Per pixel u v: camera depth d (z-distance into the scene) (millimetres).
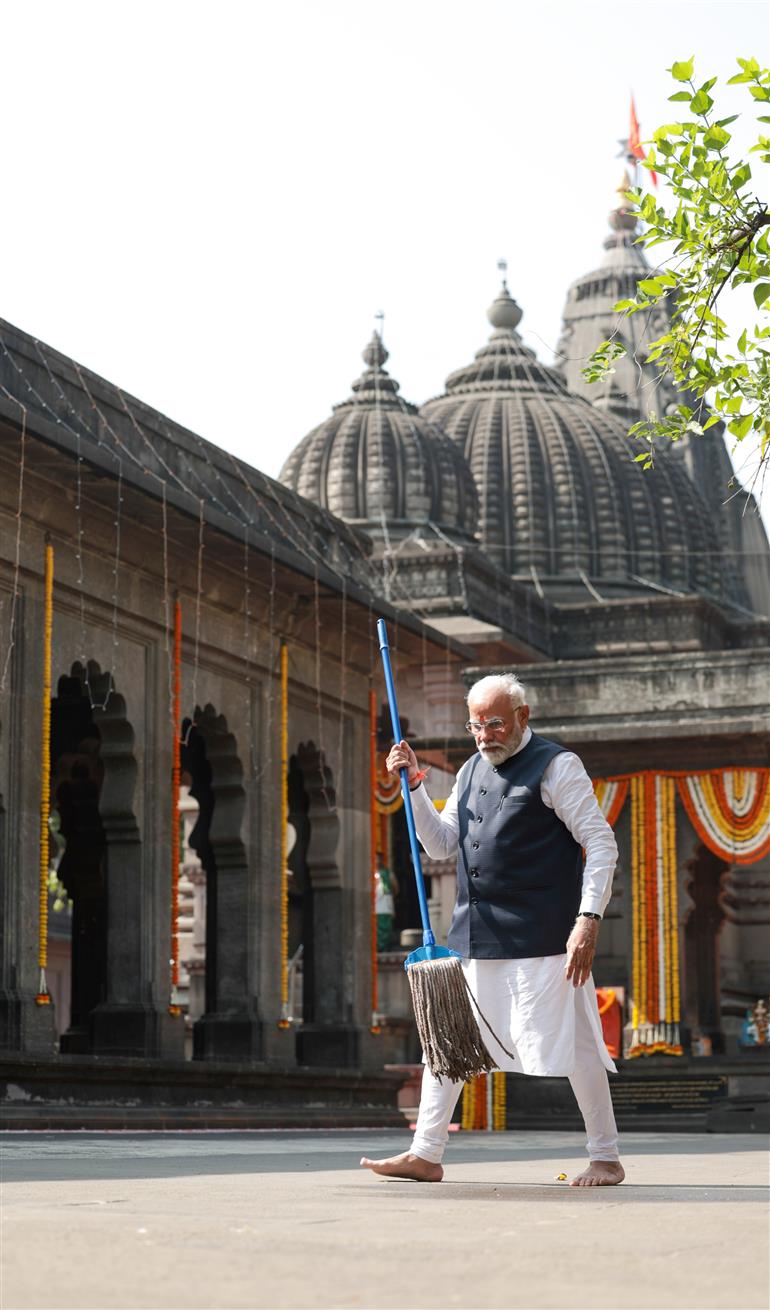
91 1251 3078
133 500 17297
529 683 25109
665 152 9031
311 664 22109
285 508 22047
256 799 20719
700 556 53562
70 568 17406
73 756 21938
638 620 44844
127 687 18406
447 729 34531
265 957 20547
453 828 5520
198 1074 17859
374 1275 2873
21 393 16844
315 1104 20344
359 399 48906
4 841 16328
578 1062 5348
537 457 51250
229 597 20078
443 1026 5227
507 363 54094
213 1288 2678
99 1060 16156
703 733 23344
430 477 47062
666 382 61312
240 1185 5469
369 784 23438
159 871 18625
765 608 64688
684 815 24000
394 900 33781
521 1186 5312
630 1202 4598
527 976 5250
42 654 16922
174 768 18922
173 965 18656
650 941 23547
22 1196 4797
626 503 51719
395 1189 5164
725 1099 19391
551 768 5328
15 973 16203
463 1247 3289
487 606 42281
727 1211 4215
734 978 35781
